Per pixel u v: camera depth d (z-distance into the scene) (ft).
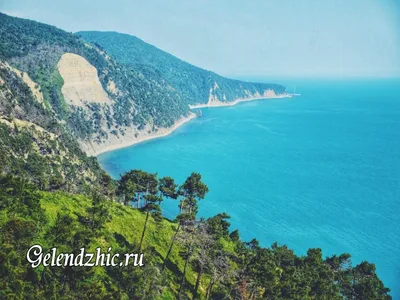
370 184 609.83
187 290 219.82
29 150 483.10
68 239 172.86
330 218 469.57
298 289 218.59
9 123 507.30
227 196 545.85
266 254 221.05
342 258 298.76
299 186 596.70
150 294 178.50
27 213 195.93
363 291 256.93
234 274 206.90
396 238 417.90
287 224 452.76
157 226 274.77
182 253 227.61
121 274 174.40
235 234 314.76
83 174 543.80
